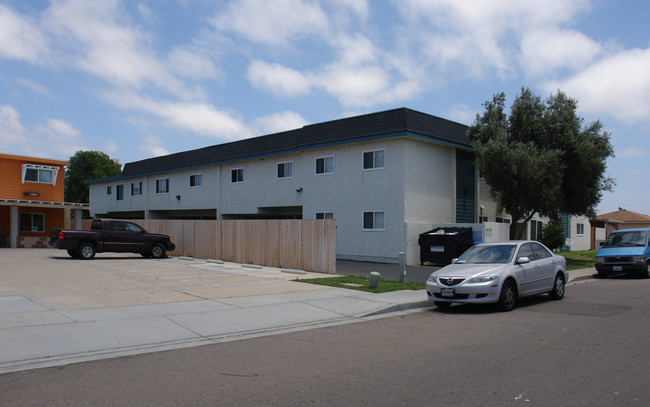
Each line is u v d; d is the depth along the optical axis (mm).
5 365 6520
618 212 64875
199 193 35531
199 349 7562
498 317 10344
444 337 8391
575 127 23578
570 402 5098
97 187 48156
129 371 6312
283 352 7363
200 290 13109
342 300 12008
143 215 43531
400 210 23125
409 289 13914
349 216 25312
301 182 27953
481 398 5227
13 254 24906
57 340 7723
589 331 8750
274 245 20281
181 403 5105
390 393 5406
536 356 6996
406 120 22875
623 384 5688
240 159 31453
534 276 12031
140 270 17875
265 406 5016
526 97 24078
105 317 9336
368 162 24688
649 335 8375
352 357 7027
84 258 22234
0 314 9273
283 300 11836
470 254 12570
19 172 32031
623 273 21172
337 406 5008
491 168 22625
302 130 28109
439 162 25047
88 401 5156
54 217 33406
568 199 24500
